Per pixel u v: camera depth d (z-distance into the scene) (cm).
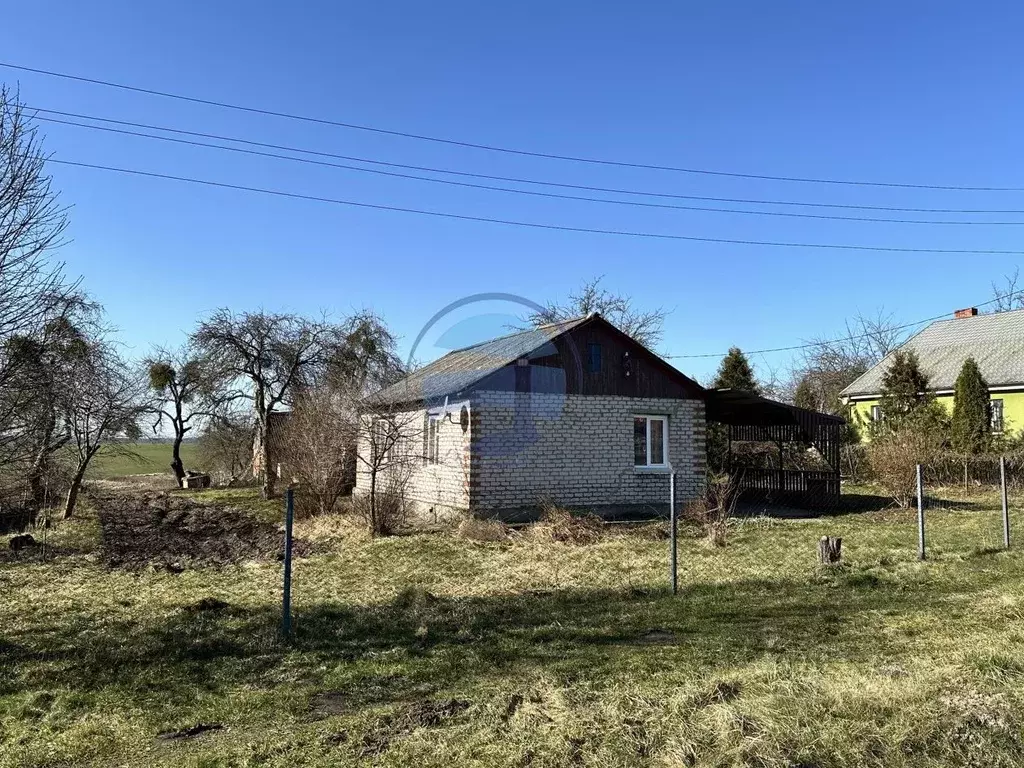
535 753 355
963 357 2867
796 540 1123
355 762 354
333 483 1513
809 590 757
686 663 507
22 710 444
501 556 1013
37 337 812
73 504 1662
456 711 419
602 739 367
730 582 803
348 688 474
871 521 1370
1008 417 2589
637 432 1504
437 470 1486
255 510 1791
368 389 1526
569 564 945
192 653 557
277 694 463
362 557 1040
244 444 2952
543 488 1392
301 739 385
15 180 716
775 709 386
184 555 1117
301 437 1523
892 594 727
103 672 516
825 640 564
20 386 802
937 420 2325
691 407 1545
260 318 2292
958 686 405
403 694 461
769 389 4478
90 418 1622
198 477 2728
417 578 878
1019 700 380
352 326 2336
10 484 1359
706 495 1448
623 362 1480
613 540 1138
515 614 674
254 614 691
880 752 341
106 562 1048
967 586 755
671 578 809
